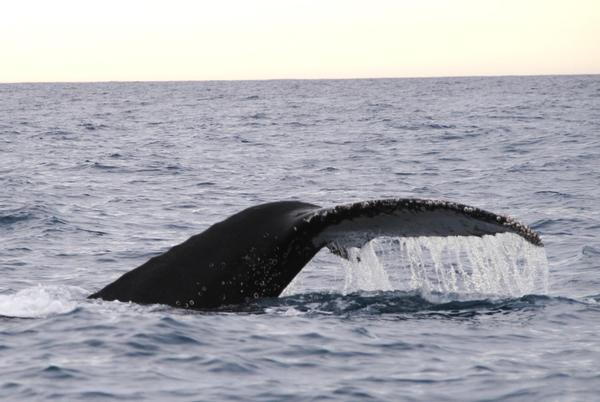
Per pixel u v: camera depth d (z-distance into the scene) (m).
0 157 130.50
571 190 87.69
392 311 36.12
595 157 118.50
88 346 30.97
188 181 102.38
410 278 48.03
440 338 32.72
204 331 32.28
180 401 26.38
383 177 103.81
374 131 179.75
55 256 56.16
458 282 47.03
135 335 31.80
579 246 58.25
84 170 113.69
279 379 28.41
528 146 136.88
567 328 34.28
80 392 26.95
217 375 28.64
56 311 34.94
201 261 34.16
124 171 113.19
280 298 36.84
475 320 35.16
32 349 30.84
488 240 31.17
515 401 26.47
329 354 30.77
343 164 119.81
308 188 95.12
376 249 54.66
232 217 34.31
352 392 27.31
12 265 52.94
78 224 69.31
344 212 32.06
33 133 183.62
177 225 70.62
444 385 27.94
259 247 33.16
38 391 27.00
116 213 76.56
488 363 29.89
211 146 153.75
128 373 28.61
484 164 114.88
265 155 135.38
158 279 34.75
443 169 110.44
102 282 48.59
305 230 32.44
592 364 29.67
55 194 88.25
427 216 31.25
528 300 38.12
